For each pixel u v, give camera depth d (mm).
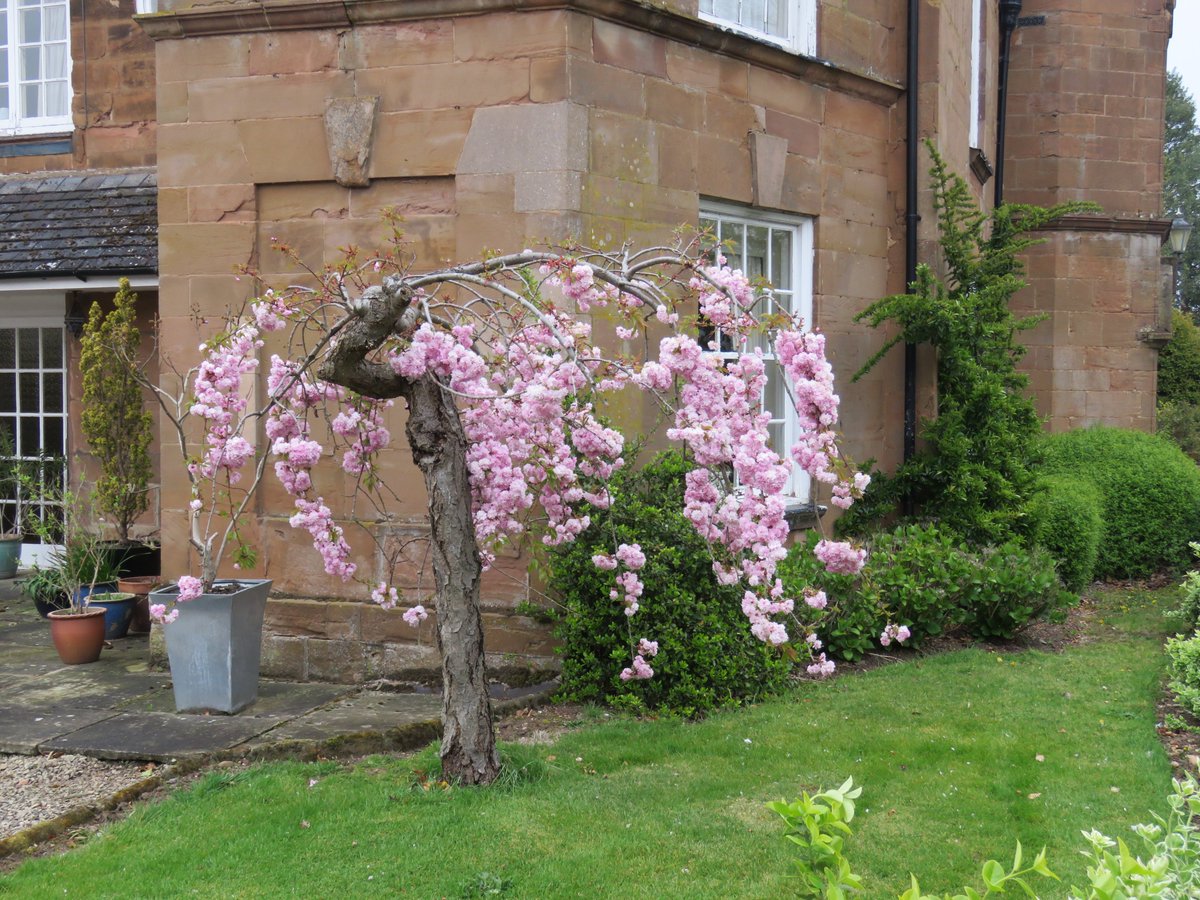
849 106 8266
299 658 6719
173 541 6984
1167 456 10438
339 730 5445
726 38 7027
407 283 4145
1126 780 4816
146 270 8430
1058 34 12898
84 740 5340
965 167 10484
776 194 7551
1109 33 12969
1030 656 7062
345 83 6523
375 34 6461
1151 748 5238
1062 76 12922
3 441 10273
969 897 2176
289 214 6695
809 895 2414
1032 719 5668
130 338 8656
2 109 10320
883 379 8680
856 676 6508
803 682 6359
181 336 6887
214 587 6016
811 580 6629
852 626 6758
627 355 4668
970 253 8836
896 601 7008
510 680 6305
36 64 10266
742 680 5910
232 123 6727
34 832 4258
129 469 8703
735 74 7250
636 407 6465
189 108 6793
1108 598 9312
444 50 6355
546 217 6184
